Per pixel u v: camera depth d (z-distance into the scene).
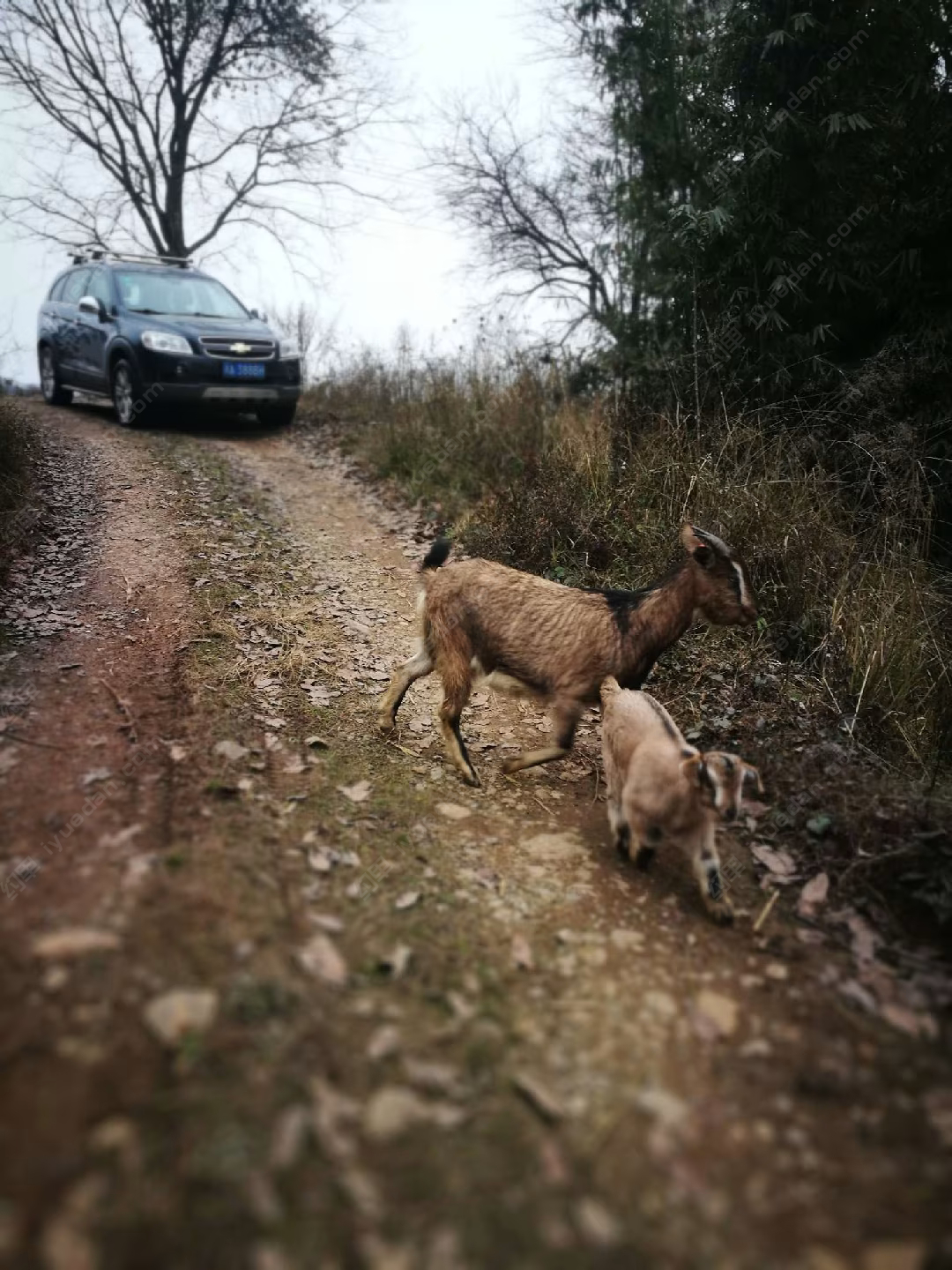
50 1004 2.54
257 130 16.53
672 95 9.02
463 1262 1.99
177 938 2.84
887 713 5.04
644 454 7.39
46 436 9.91
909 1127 2.56
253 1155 2.14
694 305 8.25
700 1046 2.82
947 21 7.44
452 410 10.16
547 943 3.29
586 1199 2.19
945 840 3.91
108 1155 2.11
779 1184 2.33
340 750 4.61
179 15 15.01
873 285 7.83
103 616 5.78
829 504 6.57
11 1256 1.88
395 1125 2.30
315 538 8.06
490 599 4.44
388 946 3.08
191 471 9.15
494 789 4.51
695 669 5.62
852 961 3.36
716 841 4.12
